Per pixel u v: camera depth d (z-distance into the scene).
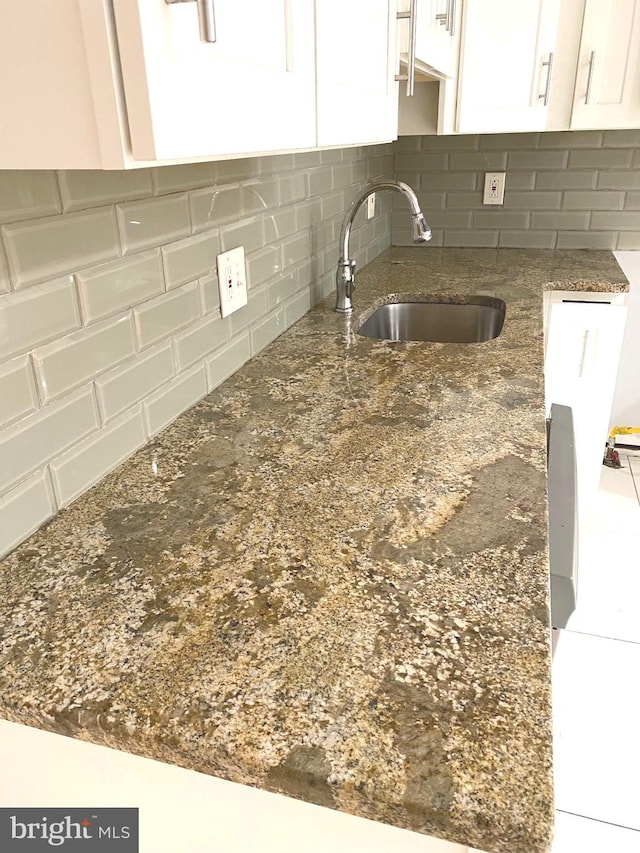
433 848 0.56
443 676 0.58
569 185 2.49
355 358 1.42
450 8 1.47
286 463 0.96
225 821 0.62
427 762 0.50
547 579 0.70
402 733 0.53
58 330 0.81
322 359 1.42
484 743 0.52
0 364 0.73
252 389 1.25
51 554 0.77
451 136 2.52
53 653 0.62
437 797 0.48
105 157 0.49
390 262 2.40
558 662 1.80
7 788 0.69
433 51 1.33
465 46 1.73
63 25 0.46
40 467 0.81
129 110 0.47
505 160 2.51
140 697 0.57
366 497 0.87
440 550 0.75
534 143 2.46
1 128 0.51
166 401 1.09
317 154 1.73
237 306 1.31
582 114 2.00
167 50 0.47
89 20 0.45
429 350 1.46
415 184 2.62
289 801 0.59
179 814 0.64
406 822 0.49
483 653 0.60
